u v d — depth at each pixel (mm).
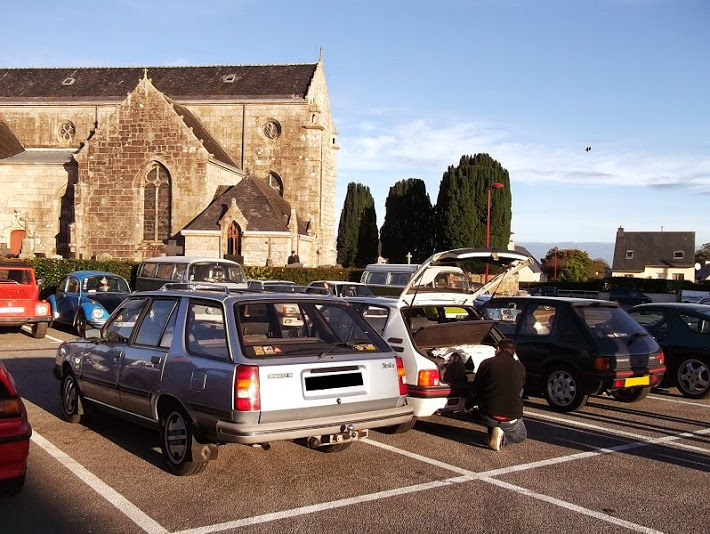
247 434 6148
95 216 43250
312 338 7227
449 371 8781
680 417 10594
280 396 6348
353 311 7711
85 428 8938
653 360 10852
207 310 7105
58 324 22656
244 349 6469
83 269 29688
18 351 16234
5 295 18172
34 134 51812
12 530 5492
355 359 6934
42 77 54344
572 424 9859
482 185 55094
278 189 49250
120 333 8336
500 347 8430
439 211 58750
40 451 7805
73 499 6246
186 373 6809
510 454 8117
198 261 20922
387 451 8125
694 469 7656
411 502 6309
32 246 39094
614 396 12000
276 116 49125
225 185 45094
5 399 5984
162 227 43000
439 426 9539
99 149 43219
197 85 51812
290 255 38938
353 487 6719
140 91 42844
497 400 8195
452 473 7270
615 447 8570
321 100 52219
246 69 52750
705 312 12688
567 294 58562
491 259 9945
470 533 5594
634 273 93688
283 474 7113
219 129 49719
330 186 54812
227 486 6684
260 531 5543
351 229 68875
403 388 7285
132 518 5789
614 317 11117
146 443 8234
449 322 9375
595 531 5703
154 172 43031
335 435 6648
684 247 94062
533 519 5949
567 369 10562
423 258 63625
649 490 6844
